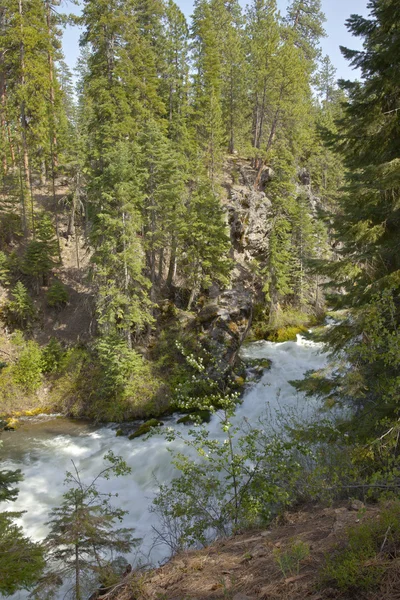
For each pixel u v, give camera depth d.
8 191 37.19
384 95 10.19
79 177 34.09
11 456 18.77
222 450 8.10
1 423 11.66
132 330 25.30
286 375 27.02
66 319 29.97
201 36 44.06
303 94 44.12
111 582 6.46
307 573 4.32
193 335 26.89
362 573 3.79
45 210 37.66
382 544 4.08
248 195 39.22
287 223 36.81
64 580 8.47
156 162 25.25
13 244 33.44
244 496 7.88
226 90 47.41
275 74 40.53
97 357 26.47
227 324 27.72
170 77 39.75
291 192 38.62
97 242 25.42
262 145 44.62
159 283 31.27
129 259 23.77
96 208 25.53
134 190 24.05
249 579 4.70
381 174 9.41
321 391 12.23
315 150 47.94
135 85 29.58
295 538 5.58
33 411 24.56
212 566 5.60
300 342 33.34
